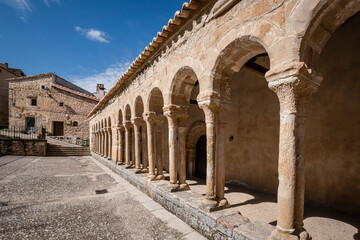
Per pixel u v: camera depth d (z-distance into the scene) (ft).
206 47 11.28
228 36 9.70
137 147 22.07
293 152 6.92
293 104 6.92
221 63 10.69
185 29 13.44
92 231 10.62
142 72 20.44
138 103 22.13
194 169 24.98
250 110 17.83
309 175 13.29
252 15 8.50
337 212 11.89
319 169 12.80
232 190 17.01
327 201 12.35
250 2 8.62
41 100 72.54
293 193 6.93
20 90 71.41
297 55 6.72
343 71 12.01
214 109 10.97
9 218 11.97
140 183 18.63
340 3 6.34
